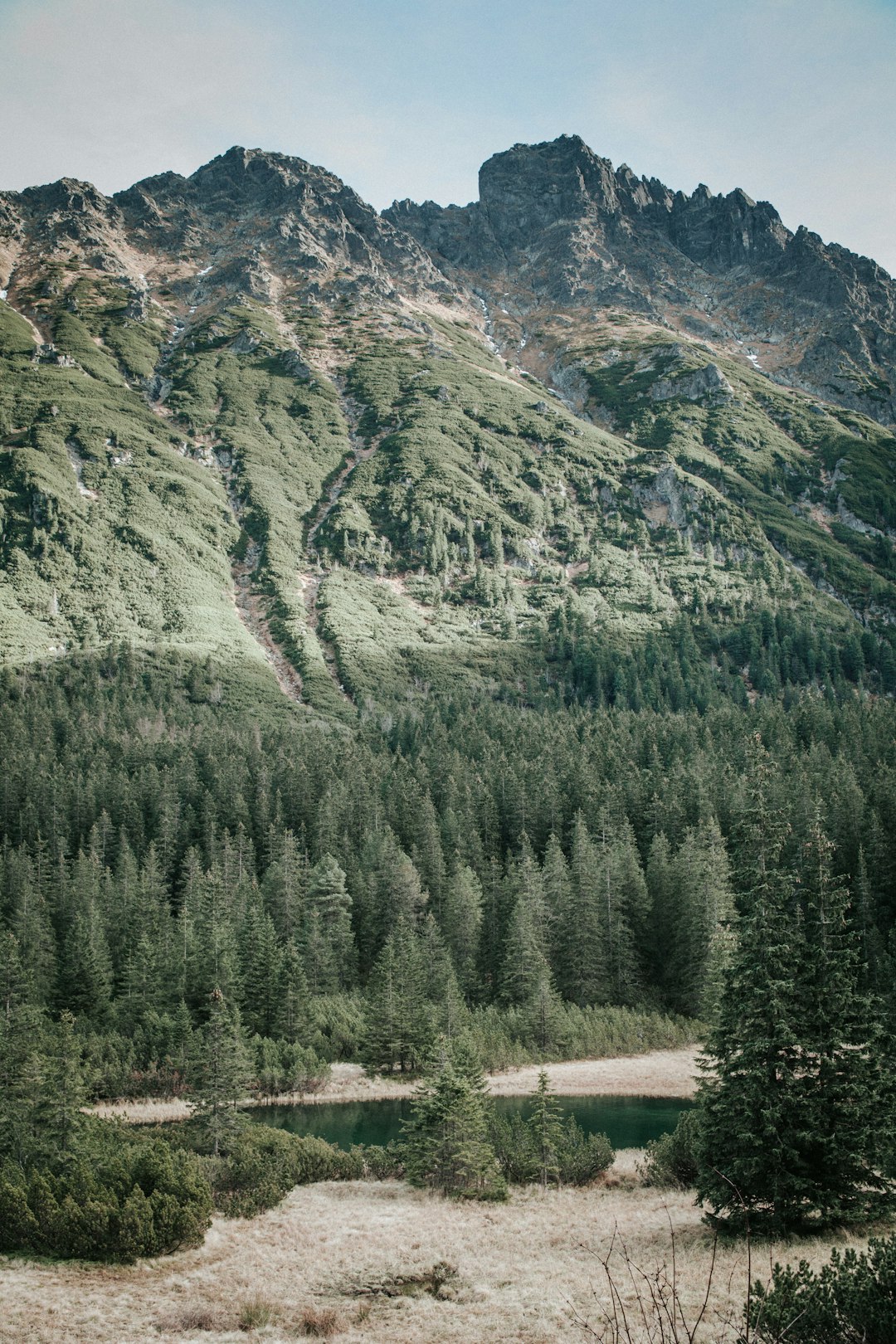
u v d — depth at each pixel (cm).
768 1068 2664
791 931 2797
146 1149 3023
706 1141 2742
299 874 9250
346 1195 3569
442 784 11219
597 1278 2347
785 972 2730
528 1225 2998
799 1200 2562
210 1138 4044
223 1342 2055
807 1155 2631
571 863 9412
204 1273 2509
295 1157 3903
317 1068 6375
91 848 9819
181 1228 2700
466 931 8506
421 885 9281
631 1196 3409
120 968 7994
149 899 8575
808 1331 1595
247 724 14350
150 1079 6141
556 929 8569
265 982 7162
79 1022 7006
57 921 8725
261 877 9925
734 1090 2675
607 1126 5200
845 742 11881
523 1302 2212
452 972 7781
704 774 10638
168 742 12800
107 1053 6344
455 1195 3488
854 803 8662
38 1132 3441
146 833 10619
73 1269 2495
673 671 17750
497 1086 6266
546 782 10669
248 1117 4350
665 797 10200
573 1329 1978
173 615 18725
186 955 7369
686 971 8175
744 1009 2714
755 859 2900
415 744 13788
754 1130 2619
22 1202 2653
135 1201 2653
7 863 9238
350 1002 7850
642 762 12175
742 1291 2105
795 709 14000
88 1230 2583
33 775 11375
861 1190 2598
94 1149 3412
